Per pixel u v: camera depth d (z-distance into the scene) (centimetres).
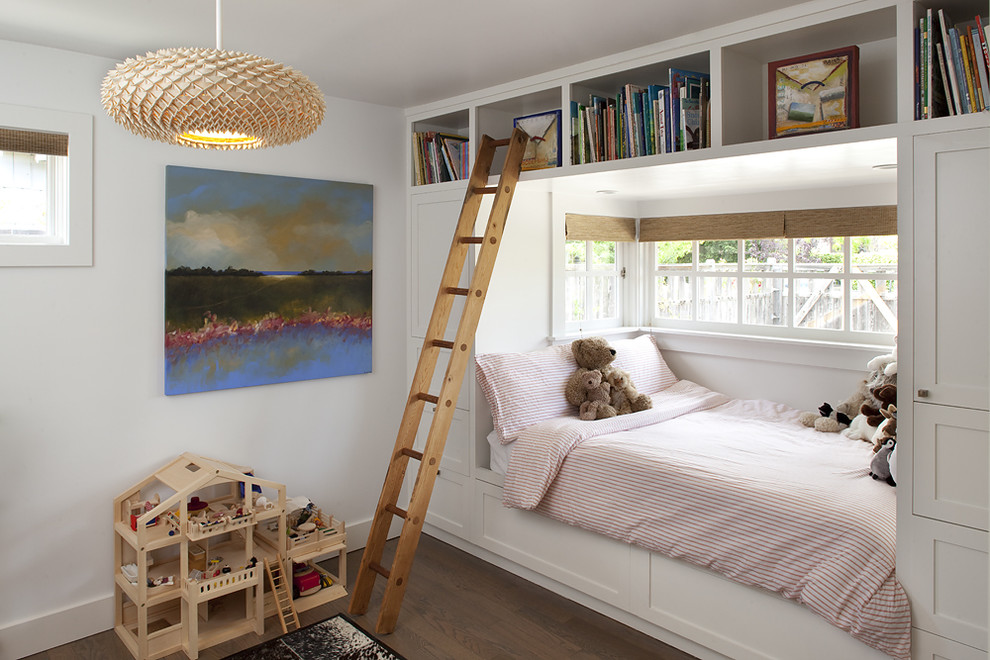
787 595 240
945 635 210
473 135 357
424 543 395
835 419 333
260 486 331
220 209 327
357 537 390
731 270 405
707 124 272
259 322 342
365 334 385
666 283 439
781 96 247
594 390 353
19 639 283
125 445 308
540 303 392
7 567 281
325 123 363
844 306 357
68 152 287
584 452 308
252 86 159
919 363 212
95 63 291
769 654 251
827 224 352
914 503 215
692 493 270
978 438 202
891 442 259
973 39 199
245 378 339
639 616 293
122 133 300
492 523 359
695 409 372
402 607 319
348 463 386
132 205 304
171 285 314
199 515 297
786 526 243
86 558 299
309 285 360
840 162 267
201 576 286
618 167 293
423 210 389
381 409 399
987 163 197
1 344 276
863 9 221
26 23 251
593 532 308
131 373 308
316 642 281
